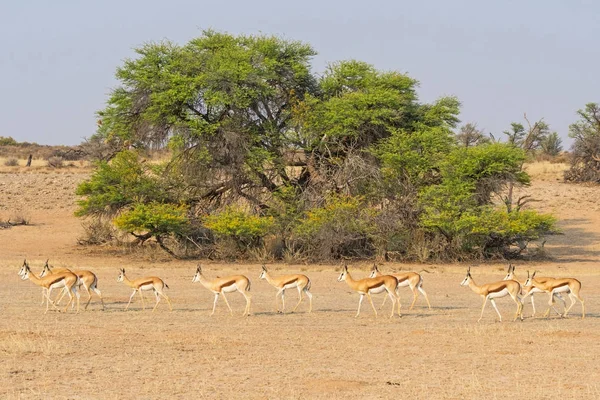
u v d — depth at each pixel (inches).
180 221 2027.6
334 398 619.5
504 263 2015.3
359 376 701.9
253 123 2223.2
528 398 621.9
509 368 738.8
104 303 1210.0
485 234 2022.6
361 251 2091.5
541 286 1107.9
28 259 1946.4
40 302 1207.6
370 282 1087.6
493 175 2122.3
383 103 2225.6
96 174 2263.8
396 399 617.3
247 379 689.0
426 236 2085.4
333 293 1398.9
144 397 624.7
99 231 2299.5
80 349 815.1
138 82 2178.9
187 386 661.3
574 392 641.6
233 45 2310.5
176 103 2149.4
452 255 2058.3
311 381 680.4
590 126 3693.4
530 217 2062.0
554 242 2493.8
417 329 971.9
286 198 2158.0
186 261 1983.3
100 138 4261.8
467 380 684.7
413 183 2153.1
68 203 3024.1
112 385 662.5
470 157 2112.5
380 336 918.4
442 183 2154.3
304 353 808.9
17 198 3078.2
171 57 2228.1
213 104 2096.5
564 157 4549.7
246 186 2222.0
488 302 1285.7
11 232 2498.8
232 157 2126.0
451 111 2389.3
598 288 1507.1
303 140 2240.4
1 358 764.0
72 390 644.7
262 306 1202.0
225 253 2050.9
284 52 2332.7
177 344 852.0
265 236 2079.2
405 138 2164.1
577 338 905.5
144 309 1149.7
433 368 737.6
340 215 2004.2
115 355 788.0
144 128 2185.0
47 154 5403.5
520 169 2186.3
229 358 779.4
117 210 2186.3
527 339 896.9
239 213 2042.3
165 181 2183.8
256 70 2180.1
